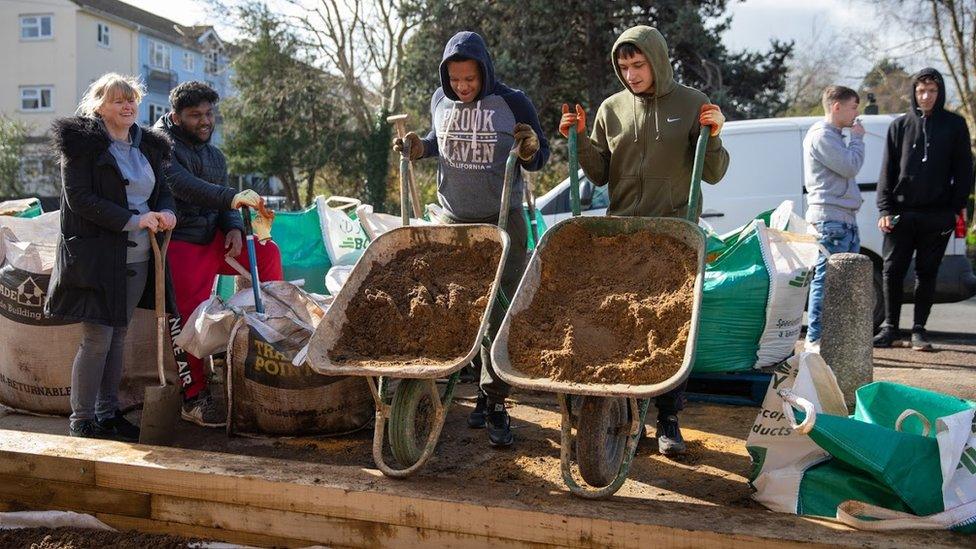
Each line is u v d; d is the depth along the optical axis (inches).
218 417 185.0
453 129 163.9
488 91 162.6
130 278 167.3
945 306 443.5
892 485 118.3
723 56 811.4
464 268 145.3
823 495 125.2
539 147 157.8
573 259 142.5
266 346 171.6
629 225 141.1
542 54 803.4
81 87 1459.2
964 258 314.0
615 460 138.9
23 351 189.3
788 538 110.7
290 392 170.7
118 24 1529.3
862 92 1041.5
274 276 211.8
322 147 1054.4
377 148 1045.8
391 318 138.6
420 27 868.0
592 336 129.4
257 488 135.1
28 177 1251.2
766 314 193.6
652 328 126.8
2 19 1455.5
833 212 252.8
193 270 195.2
